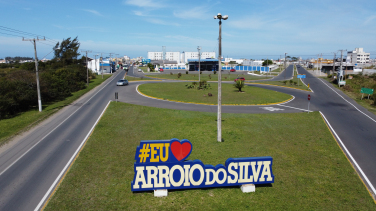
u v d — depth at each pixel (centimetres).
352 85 5481
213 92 4547
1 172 1369
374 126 2395
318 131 2186
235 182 1177
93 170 1383
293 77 8250
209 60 11962
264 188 1227
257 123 2433
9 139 1914
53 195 1127
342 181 1306
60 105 3278
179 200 1113
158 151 1162
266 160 1173
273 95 4309
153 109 3020
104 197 1123
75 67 6500
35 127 2245
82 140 1878
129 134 2034
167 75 8919
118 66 15262
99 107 3112
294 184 1270
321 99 4000
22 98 2931
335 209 1066
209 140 1903
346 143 1902
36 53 2914
